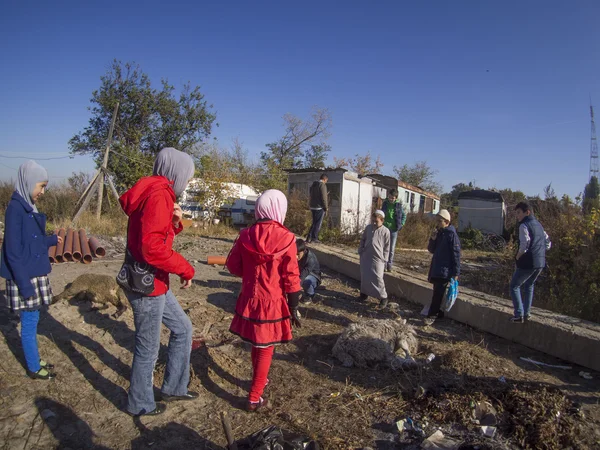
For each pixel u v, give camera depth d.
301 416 3.46
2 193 16.27
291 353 4.71
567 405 3.77
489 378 4.20
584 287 7.07
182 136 21.45
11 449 2.82
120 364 4.08
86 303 5.40
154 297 3.03
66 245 8.05
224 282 7.48
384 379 4.16
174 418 3.30
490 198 20.22
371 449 3.08
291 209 14.91
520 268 5.27
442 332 5.70
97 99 19.83
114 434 3.06
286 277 3.32
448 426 3.42
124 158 16.81
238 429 3.22
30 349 3.56
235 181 18.08
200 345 4.61
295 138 32.44
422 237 15.52
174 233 3.18
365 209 16.31
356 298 7.17
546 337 5.06
